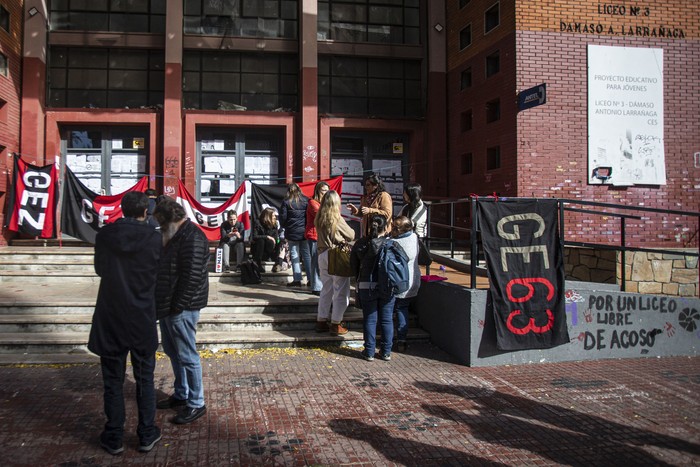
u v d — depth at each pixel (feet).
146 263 12.16
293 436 13.03
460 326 20.08
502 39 34.76
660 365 19.98
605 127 33.58
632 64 34.01
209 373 17.92
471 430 13.58
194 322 13.80
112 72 40.04
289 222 26.30
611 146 33.58
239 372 18.07
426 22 43.39
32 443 12.38
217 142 41.39
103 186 39.70
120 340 11.78
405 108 43.29
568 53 33.55
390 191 43.39
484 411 14.92
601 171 33.40
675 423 14.21
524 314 19.77
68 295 23.41
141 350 12.01
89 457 11.76
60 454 11.87
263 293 25.57
